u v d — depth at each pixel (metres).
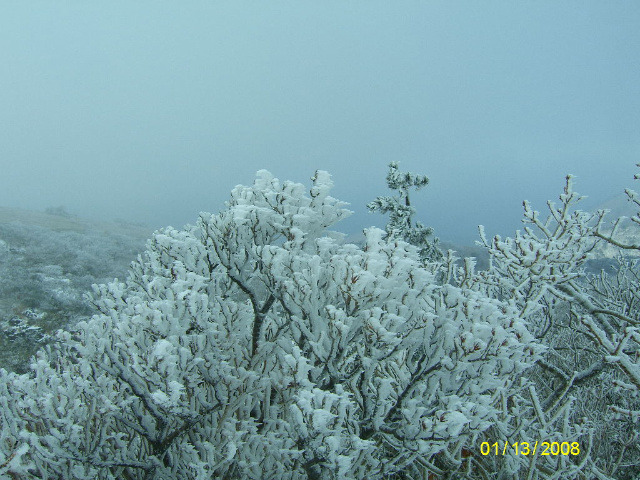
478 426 3.36
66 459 3.81
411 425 3.43
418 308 3.90
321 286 4.19
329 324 3.69
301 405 2.88
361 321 3.84
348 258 3.78
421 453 3.38
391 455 4.67
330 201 4.48
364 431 3.91
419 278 3.83
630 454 6.87
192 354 4.02
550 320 6.36
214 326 4.24
